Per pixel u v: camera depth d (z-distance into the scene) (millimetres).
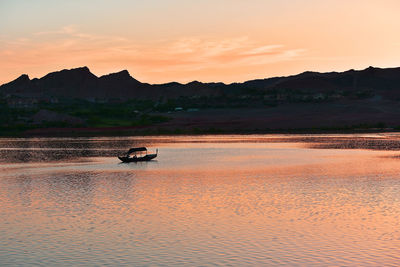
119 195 57438
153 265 32094
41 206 51219
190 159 100625
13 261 33094
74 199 55062
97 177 74000
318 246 35719
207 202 52375
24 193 59625
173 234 39406
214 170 80688
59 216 46344
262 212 46969
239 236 38594
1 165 93438
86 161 99625
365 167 82062
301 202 51531
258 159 98625
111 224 43000
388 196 54375
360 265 31609
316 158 99375
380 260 32469
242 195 56344
